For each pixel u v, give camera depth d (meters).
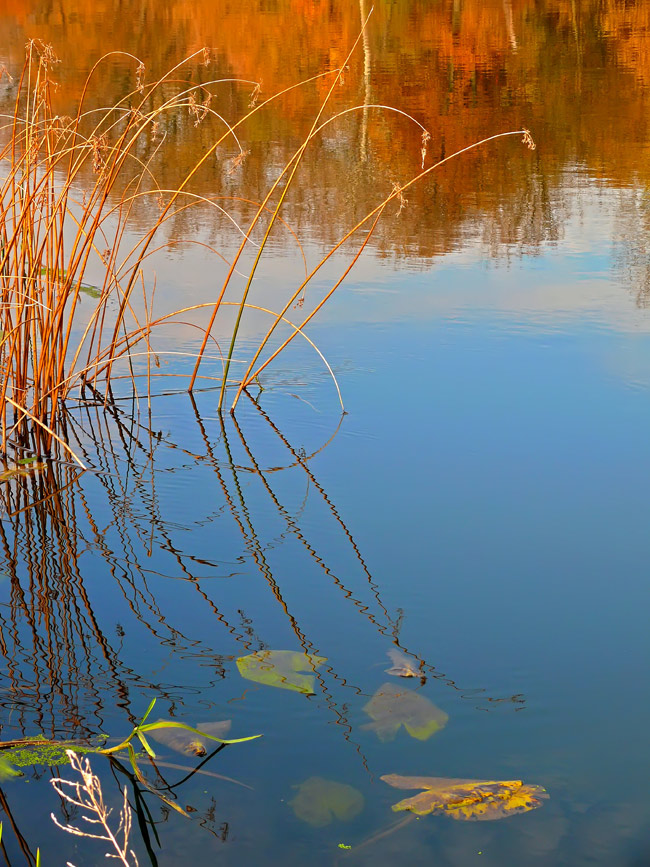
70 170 3.76
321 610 2.46
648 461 3.32
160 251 5.89
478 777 1.82
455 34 19.66
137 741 1.91
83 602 2.50
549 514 2.97
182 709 2.02
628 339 4.57
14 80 10.99
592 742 1.93
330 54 16.19
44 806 1.74
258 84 3.64
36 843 1.65
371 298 5.18
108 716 2.00
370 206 7.34
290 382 4.14
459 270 5.73
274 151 9.35
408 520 2.95
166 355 4.44
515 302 5.13
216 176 8.19
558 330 4.70
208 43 17.19
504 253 6.12
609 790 1.79
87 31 17.64
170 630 2.36
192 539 2.87
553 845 1.65
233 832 1.68
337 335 4.64
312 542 2.83
